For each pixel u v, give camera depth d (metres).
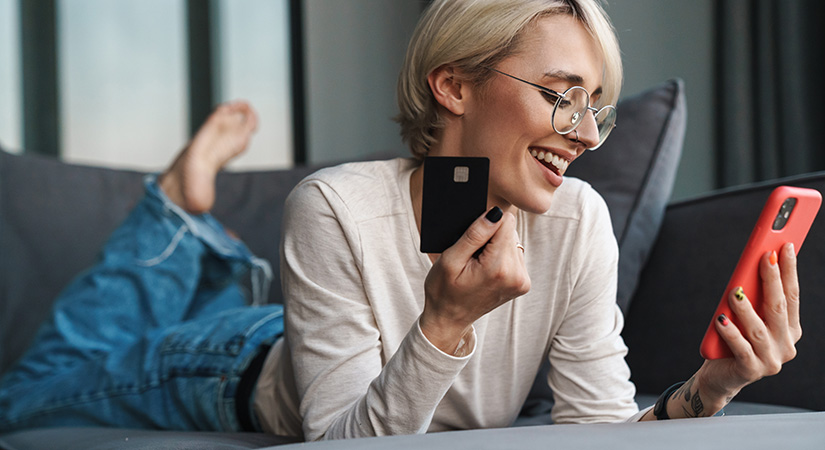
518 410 1.11
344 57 3.42
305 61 3.33
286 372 1.14
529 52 0.91
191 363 1.38
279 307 1.44
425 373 0.82
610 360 1.04
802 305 1.24
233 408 1.28
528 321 1.04
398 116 1.08
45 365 1.81
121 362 1.54
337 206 1.00
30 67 3.13
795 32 2.16
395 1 3.41
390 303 1.01
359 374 0.95
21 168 2.15
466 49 0.93
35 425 1.60
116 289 1.89
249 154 3.40
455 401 1.04
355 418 0.87
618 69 0.96
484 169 0.80
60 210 2.15
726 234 1.39
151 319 1.91
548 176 0.94
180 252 1.94
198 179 2.02
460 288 0.78
